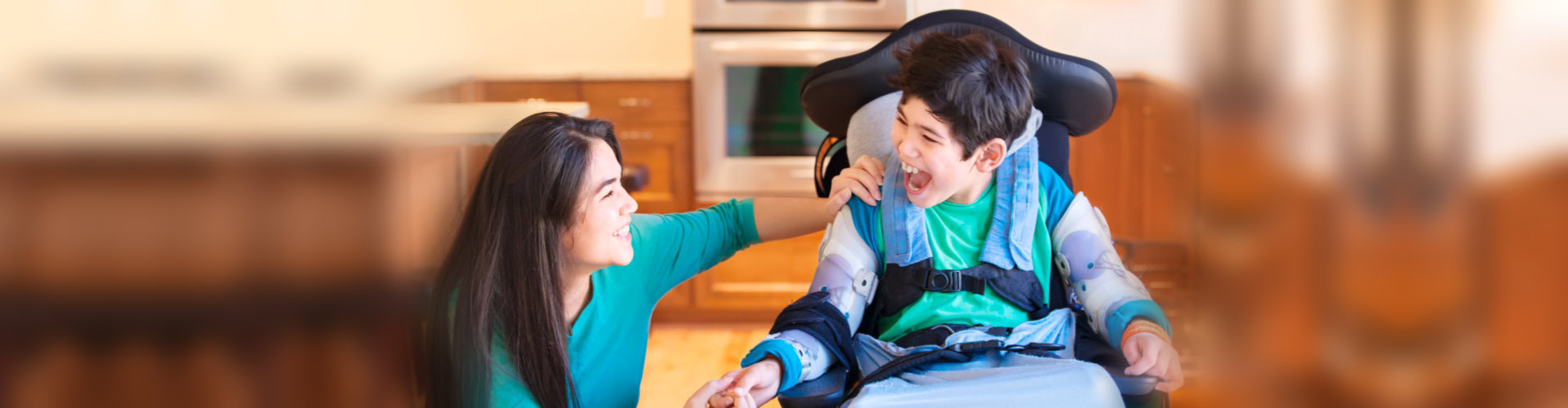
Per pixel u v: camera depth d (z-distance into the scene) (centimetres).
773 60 321
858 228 134
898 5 317
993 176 131
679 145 336
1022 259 128
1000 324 126
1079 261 129
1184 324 119
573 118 128
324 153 210
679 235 144
